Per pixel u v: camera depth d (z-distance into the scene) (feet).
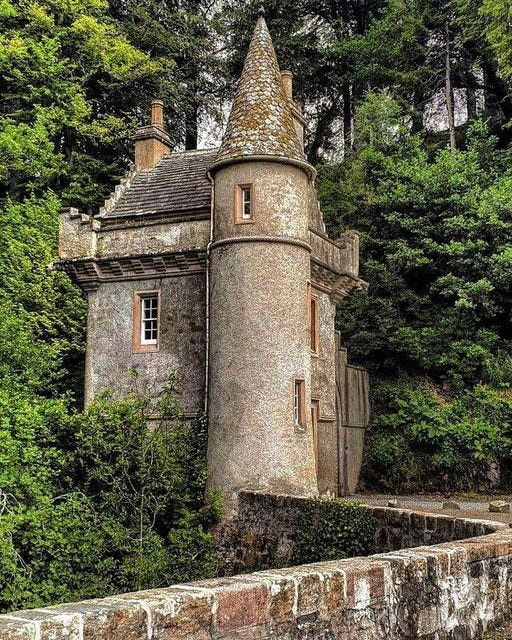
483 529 26.11
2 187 97.04
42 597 41.04
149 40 107.96
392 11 114.01
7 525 40.45
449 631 18.42
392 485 75.87
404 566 17.22
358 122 101.86
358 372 78.28
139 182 66.39
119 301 59.72
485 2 88.02
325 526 38.19
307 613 14.56
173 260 56.95
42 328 75.61
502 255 79.41
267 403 49.55
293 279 52.44
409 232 90.63
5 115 92.48
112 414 49.83
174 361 56.75
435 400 79.41
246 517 46.11
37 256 78.59
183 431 51.47
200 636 12.68
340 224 95.61
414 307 86.63
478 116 103.19
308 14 129.80
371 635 15.92
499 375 78.74
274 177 52.80
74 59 99.45
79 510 45.55
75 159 99.04
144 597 12.34
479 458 72.90
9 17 93.35
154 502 47.55
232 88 122.72
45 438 48.80
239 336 50.75
